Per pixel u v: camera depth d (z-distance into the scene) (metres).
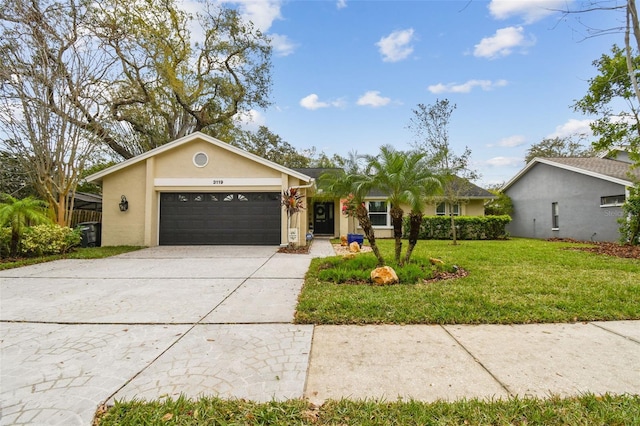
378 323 3.82
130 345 3.21
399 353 3.00
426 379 2.53
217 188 12.42
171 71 18.44
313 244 13.56
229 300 4.88
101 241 12.41
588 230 14.39
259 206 12.54
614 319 3.90
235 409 2.14
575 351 3.02
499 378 2.54
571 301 4.48
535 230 18.00
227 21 20.27
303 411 2.12
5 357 2.95
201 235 12.52
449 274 6.59
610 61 9.48
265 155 30.92
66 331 3.61
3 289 5.63
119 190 12.44
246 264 8.23
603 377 2.54
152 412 2.11
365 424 2.00
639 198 11.04
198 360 2.88
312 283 5.80
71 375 2.62
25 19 10.33
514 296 4.78
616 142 11.35
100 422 2.04
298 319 3.91
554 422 2.00
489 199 18.62
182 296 5.12
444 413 2.09
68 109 11.09
